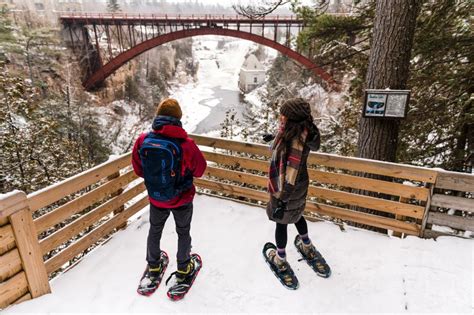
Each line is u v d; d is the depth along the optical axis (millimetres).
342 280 2316
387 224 2818
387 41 3066
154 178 1888
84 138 13883
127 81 35594
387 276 2330
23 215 1906
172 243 2818
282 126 1947
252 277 2373
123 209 3158
